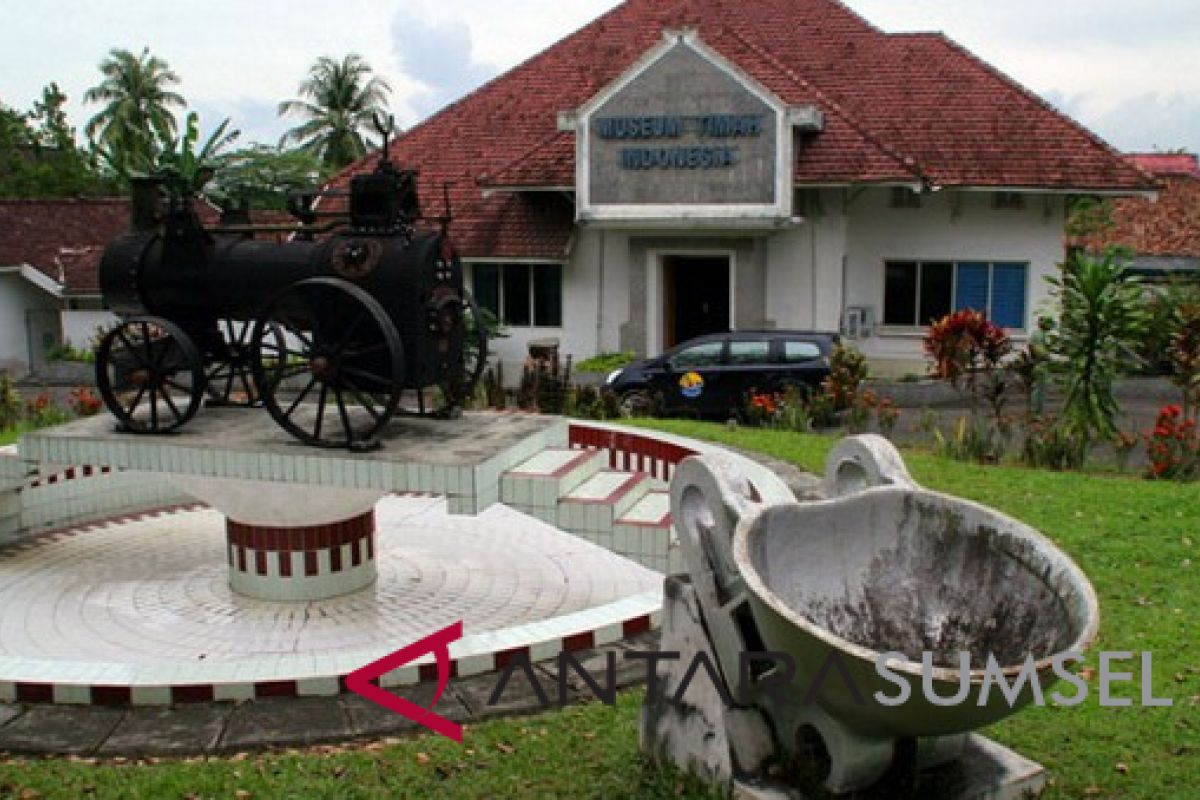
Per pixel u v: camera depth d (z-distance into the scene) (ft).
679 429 45.80
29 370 90.84
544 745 18.13
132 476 36.22
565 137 71.97
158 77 158.30
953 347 49.90
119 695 19.52
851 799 15.44
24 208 99.91
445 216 26.30
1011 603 15.76
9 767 17.52
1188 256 90.99
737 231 67.82
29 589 28.91
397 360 23.82
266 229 26.86
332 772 17.37
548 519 23.93
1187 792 16.63
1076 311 43.50
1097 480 36.60
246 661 20.44
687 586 17.15
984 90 73.15
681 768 16.93
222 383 37.45
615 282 71.67
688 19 83.15
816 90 70.33
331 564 27.68
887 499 16.84
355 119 155.53
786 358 58.29
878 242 71.20
